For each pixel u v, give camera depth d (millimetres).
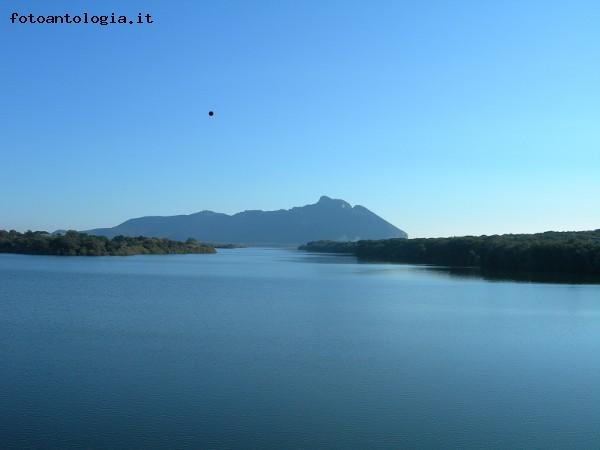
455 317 63500
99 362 40562
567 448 26938
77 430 28156
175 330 53812
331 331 53938
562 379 37562
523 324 58719
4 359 41312
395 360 42156
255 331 53594
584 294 87000
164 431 28156
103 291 89125
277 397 33250
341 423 29469
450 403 32656
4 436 27422
